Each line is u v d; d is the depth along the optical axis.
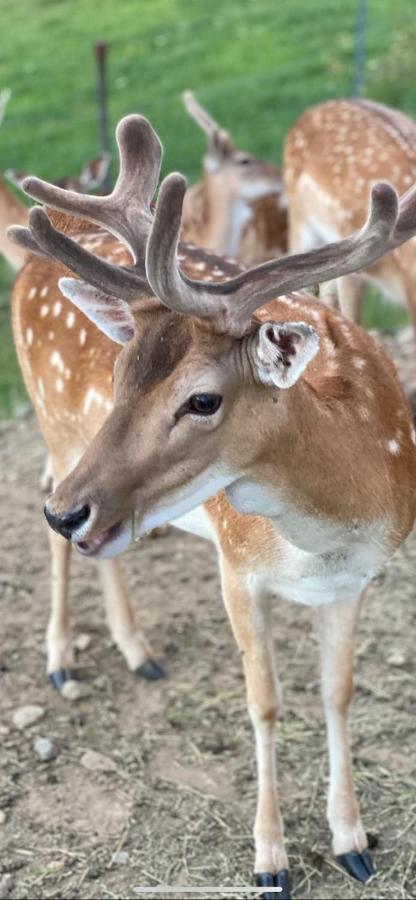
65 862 3.64
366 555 3.14
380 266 5.88
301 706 4.23
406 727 4.10
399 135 6.11
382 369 3.30
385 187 2.51
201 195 7.42
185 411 2.62
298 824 3.74
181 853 3.66
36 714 4.21
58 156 10.85
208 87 12.25
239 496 2.85
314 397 2.89
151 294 2.67
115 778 3.95
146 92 12.24
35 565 5.11
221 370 2.62
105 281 2.66
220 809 3.81
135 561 5.09
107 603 4.49
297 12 14.27
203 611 4.77
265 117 11.41
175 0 15.30
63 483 2.67
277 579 3.23
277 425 2.73
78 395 3.83
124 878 3.58
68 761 4.02
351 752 3.95
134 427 2.64
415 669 4.38
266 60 12.84
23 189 2.79
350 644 3.46
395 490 3.12
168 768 3.98
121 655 4.53
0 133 11.46
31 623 4.73
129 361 2.65
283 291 2.60
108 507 2.65
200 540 5.25
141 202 2.85
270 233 7.54
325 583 3.17
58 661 4.40
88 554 2.71
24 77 12.92
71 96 12.28
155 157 2.91
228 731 4.14
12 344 7.98
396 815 3.75
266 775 3.54
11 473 5.89
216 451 2.70
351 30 13.37
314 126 6.56
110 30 14.30
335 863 3.60
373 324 7.52
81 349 3.79
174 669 4.45
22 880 3.58
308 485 2.86
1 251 5.08
